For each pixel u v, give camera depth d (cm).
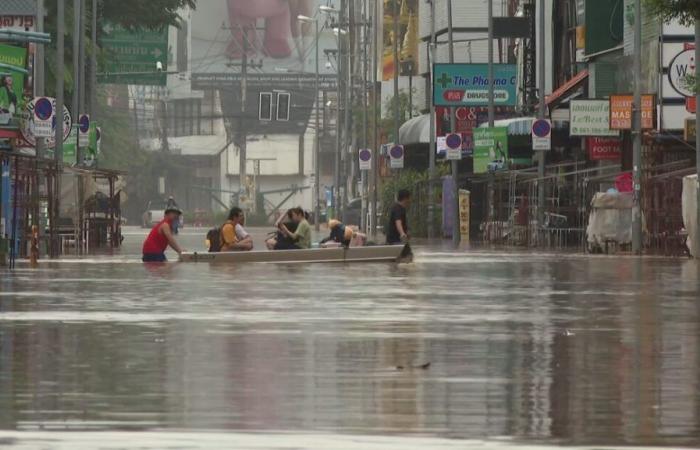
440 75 16375
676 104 12431
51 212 10962
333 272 8194
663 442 2292
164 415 2556
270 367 3309
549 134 13900
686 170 11181
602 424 2466
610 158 13138
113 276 7588
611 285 6850
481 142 15725
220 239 10081
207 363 3378
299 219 10006
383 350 3700
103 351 3647
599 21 14775
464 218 16988
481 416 2555
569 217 14412
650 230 11819
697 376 3147
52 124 11200
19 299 5666
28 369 3250
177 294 6022
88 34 17900
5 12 12106
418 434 2355
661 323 4591
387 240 9875
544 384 3002
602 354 3616
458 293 6172
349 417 2536
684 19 7962
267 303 5478
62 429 2389
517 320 4700
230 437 2314
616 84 14388
